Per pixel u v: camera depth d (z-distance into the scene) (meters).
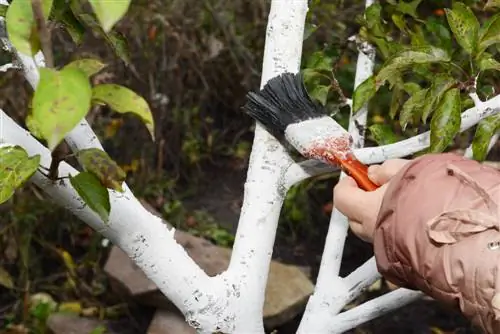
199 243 2.59
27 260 2.55
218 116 3.35
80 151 0.91
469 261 0.83
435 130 1.17
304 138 1.11
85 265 2.70
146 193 2.98
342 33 2.38
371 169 1.04
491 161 2.62
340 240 1.37
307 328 1.36
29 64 1.06
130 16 2.78
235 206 3.10
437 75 1.21
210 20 2.97
